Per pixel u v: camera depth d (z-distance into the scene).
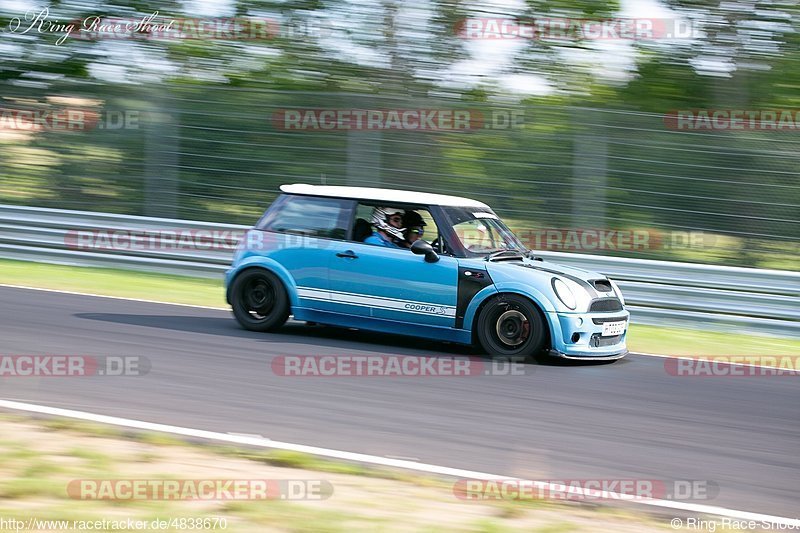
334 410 19.42
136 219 40.94
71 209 44.09
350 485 14.51
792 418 21.05
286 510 13.10
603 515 13.88
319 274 27.16
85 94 44.53
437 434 18.08
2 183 45.09
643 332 33.25
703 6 49.00
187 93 42.50
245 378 21.80
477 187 38.84
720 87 49.62
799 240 34.84
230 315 31.34
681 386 23.80
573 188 37.38
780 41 48.59
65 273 39.22
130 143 43.19
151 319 29.56
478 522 13.04
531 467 16.28
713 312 34.16
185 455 15.65
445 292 25.75
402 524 12.79
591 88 49.94
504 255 26.64
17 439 15.85
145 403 19.09
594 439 18.36
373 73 50.34
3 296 32.44
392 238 26.75
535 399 21.30
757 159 35.31
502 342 25.36
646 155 36.50
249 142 41.72
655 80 50.12
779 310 33.19
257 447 16.44
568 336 24.94
